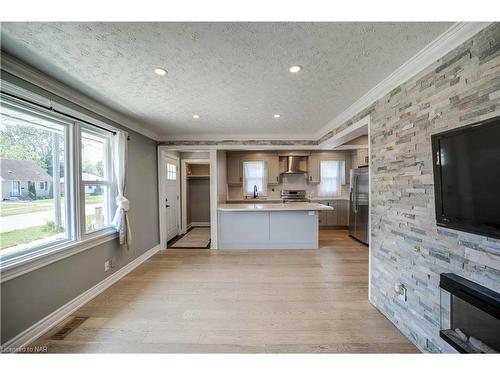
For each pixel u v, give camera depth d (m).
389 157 2.03
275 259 3.76
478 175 1.17
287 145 4.43
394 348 1.72
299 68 1.81
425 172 1.61
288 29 1.34
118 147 2.95
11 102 1.70
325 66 1.78
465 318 1.33
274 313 2.19
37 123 2.01
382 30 1.35
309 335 1.87
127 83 2.07
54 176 2.17
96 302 2.41
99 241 2.62
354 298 2.46
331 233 5.64
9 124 1.80
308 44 1.49
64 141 2.26
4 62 1.58
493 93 1.17
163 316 2.15
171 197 5.17
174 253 4.14
